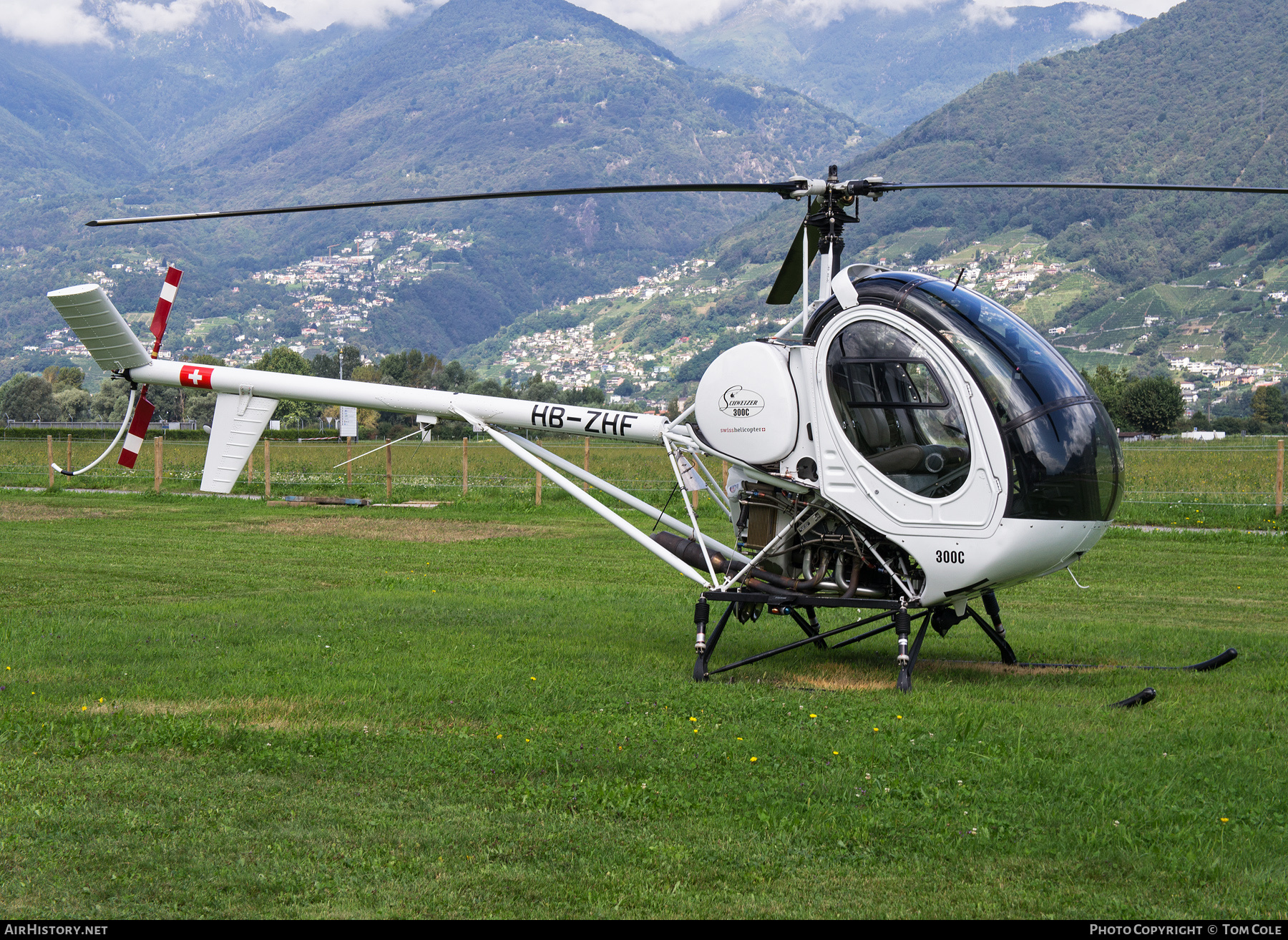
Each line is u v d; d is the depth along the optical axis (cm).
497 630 951
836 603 743
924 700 683
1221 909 381
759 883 406
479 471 3350
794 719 640
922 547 705
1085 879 410
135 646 860
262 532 1803
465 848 437
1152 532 1745
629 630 962
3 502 2364
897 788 507
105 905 384
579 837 448
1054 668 809
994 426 681
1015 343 698
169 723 612
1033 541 680
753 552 801
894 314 709
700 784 517
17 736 593
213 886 400
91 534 1747
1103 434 705
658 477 2839
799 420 749
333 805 487
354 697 691
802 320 761
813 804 487
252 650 847
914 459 705
